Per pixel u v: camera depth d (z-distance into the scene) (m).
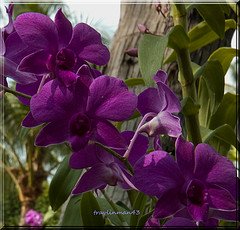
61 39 0.24
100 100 0.24
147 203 0.31
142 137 0.26
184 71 0.31
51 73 0.24
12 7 0.25
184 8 0.31
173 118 0.25
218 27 0.31
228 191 0.24
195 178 0.24
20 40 0.24
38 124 0.25
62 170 0.28
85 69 0.23
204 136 0.32
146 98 0.26
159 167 0.24
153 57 0.27
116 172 0.25
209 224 0.25
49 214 1.47
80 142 0.23
